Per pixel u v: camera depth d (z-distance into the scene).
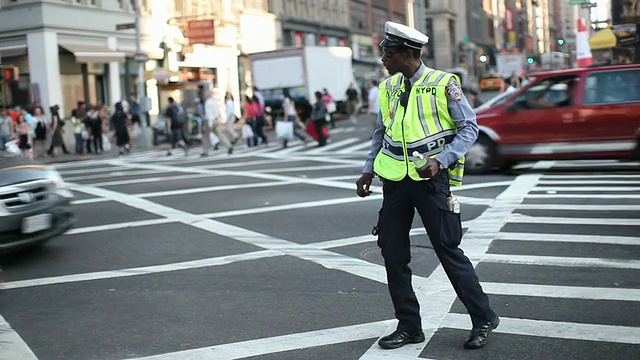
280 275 9.17
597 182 15.98
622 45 37.00
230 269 9.60
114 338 7.05
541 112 17.73
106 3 46.81
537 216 12.23
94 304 8.25
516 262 9.27
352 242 11.03
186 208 14.88
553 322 6.89
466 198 14.52
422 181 6.02
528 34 194.12
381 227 6.32
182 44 54.16
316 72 51.34
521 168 19.59
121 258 10.57
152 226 13.02
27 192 10.34
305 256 10.16
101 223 13.55
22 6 42.56
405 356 6.16
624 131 17.16
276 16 67.88
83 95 45.12
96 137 36.44
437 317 7.15
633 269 8.70
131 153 35.88
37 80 42.56
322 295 8.20
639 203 13.02
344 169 21.22
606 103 17.33
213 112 29.97
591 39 37.25
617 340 6.36
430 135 6.02
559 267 8.95
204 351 6.54
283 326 7.16
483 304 6.21
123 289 8.84
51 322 7.65
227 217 13.59
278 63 50.41
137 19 40.09
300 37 72.50
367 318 7.29
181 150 36.06
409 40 6.04
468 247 10.21
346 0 83.38
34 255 10.97
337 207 14.22
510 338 6.50
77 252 11.09
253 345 6.64
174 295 8.47
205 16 55.66
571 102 17.56
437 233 6.07
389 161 6.16
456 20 126.62
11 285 9.24
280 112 50.34
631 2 37.66
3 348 6.87
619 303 7.41
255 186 17.98
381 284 8.58
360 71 82.44
